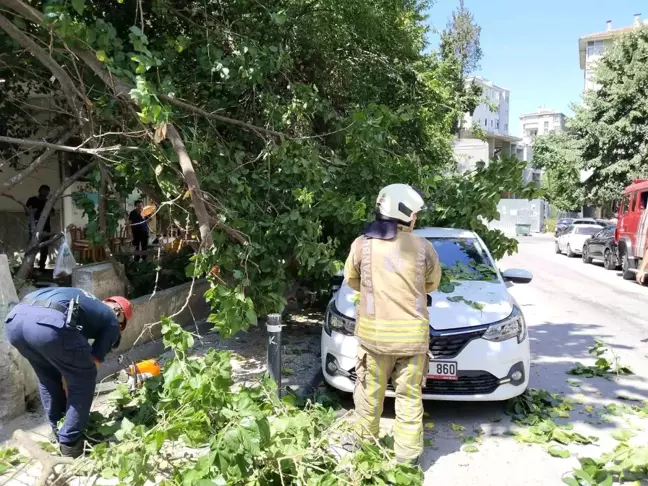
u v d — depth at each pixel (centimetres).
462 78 1703
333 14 863
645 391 583
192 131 594
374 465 322
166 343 407
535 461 418
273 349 493
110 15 694
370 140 658
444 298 518
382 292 383
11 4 495
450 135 1455
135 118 557
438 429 476
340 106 1005
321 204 613
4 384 452
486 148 4759
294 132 743
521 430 469
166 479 314
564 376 632
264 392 379
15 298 476
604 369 651
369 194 680
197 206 499
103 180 673
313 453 324
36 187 1264
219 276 536
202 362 387
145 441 321
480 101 1700
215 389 347
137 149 540
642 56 2625
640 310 1085
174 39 680
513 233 4625
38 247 739
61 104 738
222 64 655
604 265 1923
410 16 1187
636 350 761
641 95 2616
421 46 1301
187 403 352
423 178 690
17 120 886
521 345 488
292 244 611
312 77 937
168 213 594
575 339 822
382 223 398
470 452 430
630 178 2633
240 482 303
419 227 699
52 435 418
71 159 861
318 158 646
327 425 369
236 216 575
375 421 396
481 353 469
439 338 470
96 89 621
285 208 637
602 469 371
